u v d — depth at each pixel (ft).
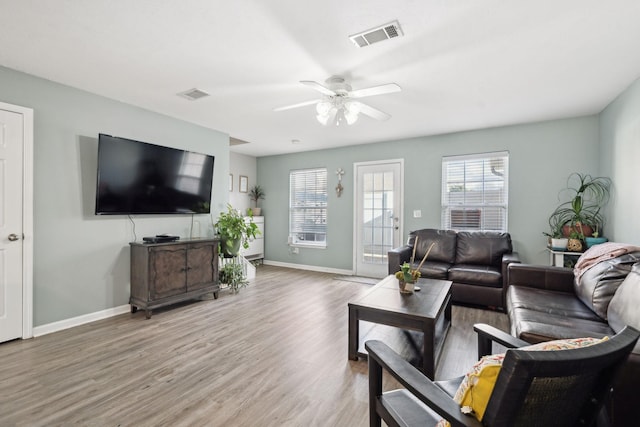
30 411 5.63
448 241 13.92
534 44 7.23
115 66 8.54
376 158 17.44
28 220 8.95
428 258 14.12
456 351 8.14
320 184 19.60
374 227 17.54
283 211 21.03
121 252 11.17
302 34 6.92
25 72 8.91
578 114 12.35
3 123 8.52
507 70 8.57
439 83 9.45
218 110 12.15
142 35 7.02
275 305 12.06
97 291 10.52
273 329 9.61
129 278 11.35
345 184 18.53
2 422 5.34
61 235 9.69
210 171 14.01
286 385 6.54
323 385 6.54
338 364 7.44
